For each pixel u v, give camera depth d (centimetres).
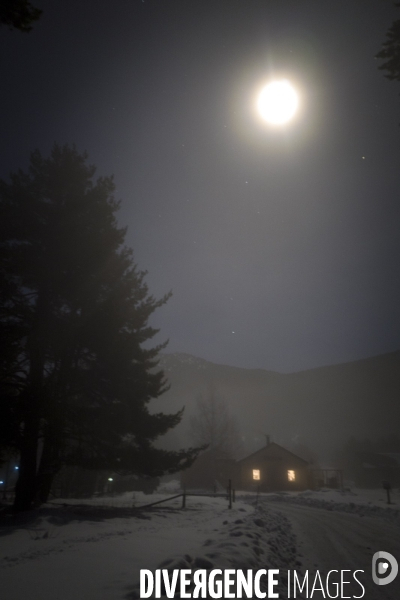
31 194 1934
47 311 1756
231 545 794
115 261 1931
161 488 6488
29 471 1573
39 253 1800
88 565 661
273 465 5947
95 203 1989
